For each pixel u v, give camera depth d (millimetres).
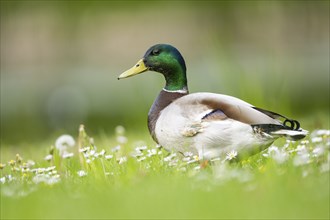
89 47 48312
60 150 9758
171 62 8938
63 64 45781
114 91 32094
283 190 6035
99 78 37375
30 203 6387
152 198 6121
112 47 48000
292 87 28109
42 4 48875
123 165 8203
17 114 27703
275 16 48844
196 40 48156
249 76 14008
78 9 49938
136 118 15422
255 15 49250
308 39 47875
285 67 15328
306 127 12539
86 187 7070
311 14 48344
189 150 7902
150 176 7301
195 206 5738
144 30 49312
